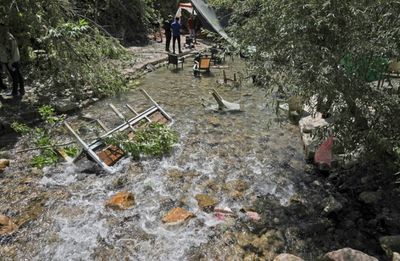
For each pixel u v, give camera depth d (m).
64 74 9.54
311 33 5.08
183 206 5.45
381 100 5.09
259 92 10.95
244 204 5.53
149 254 4.48
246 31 6.04
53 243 4.64
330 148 6.16
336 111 5.27
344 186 5.91
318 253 4.55
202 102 9.92
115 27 16.86
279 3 5.40
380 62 5.15
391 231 4.89
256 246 4.66
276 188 5.96
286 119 8.70
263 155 7.03
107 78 9.93
